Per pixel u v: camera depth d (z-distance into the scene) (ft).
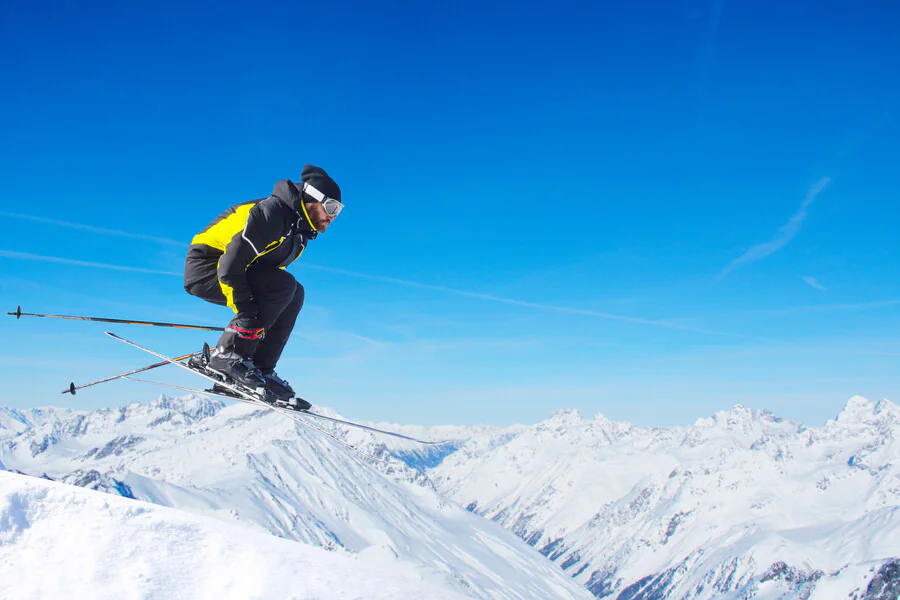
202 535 11.29
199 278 16.15
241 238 14.84
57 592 9.89
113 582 10.12
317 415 16.57
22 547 10.56
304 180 15.69
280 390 17.61
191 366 17.12
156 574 10.36
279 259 16.03
